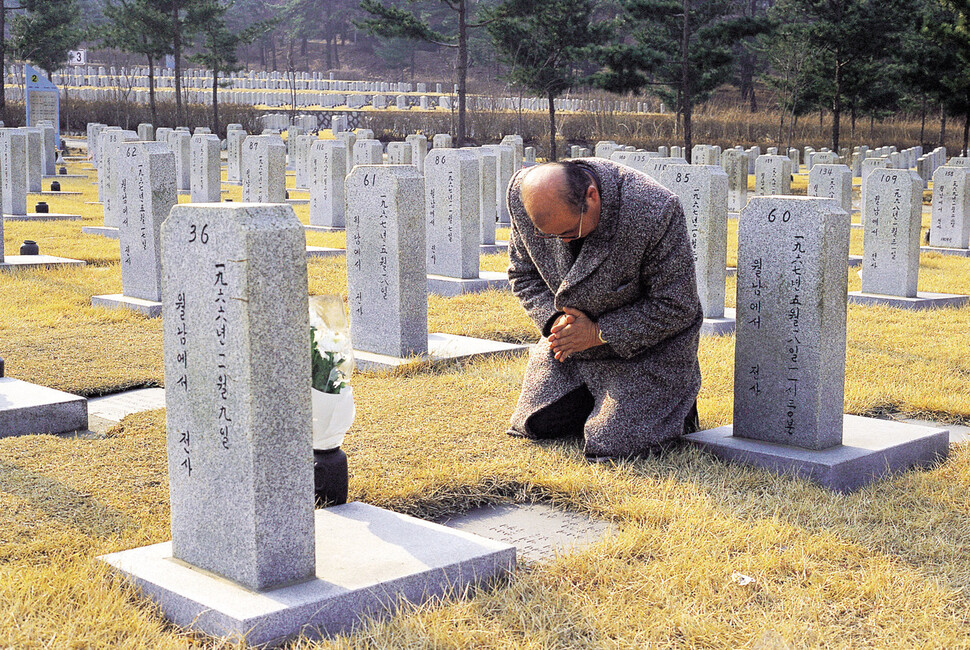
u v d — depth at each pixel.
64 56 50.62
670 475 5.55
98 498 4.97
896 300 12.57
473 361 8.72
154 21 45.16
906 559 4.52
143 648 3.45
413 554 4.17
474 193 13.10
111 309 10.86
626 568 4.29
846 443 6.01
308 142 31.48
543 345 6.42
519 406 6.34
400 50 96.50
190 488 3.97
